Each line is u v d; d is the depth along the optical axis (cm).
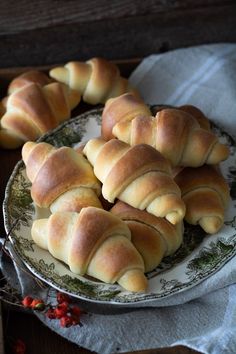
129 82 73
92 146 54
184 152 55
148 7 75
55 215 50
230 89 68
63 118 65
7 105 65
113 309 51
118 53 78
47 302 51
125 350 49
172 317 50
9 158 64
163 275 51
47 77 71
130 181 50
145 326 50
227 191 56
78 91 69
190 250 53
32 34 75
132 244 50
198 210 53
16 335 50
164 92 72
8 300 51
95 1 74
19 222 54
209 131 61
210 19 77
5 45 75
